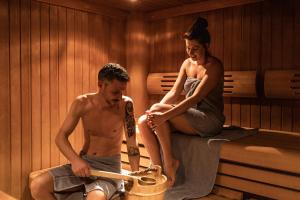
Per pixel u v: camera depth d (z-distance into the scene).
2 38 2.52
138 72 3.50
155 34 3.54
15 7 2.58
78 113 1.96
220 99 2.48
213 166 2.20
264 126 2.82
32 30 2.70
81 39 3.07
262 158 1.99
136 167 2.03
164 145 2.24
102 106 1.96
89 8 3.09
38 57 2.75
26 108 2.69
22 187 2.69
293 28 2.64
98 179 1.83
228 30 3.01
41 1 2.73
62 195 1.82
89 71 3.16
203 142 2.26
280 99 2.72
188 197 2.09
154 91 3.48
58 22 2.88
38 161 2.79
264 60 2.80
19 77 2.63
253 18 2.85
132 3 3.16
